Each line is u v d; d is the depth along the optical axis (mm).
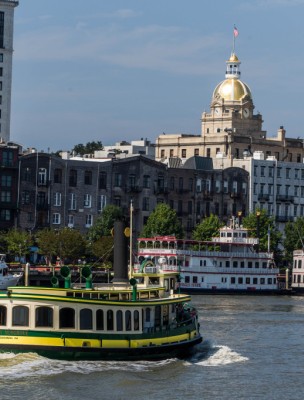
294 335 170750
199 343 142250
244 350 148875
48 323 119688
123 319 124125
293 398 116188
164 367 126438
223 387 119375
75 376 117312
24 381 114562
